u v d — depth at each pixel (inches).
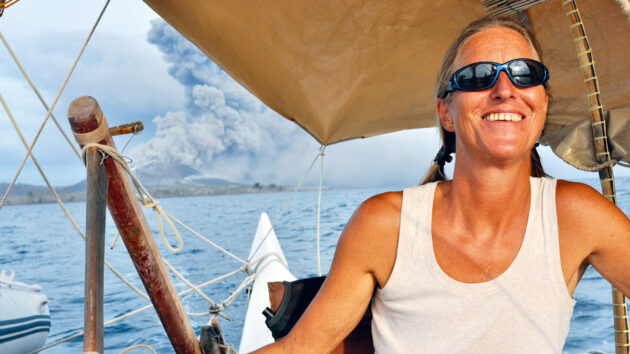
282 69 94.7
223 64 91.6
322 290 51.6
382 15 86.2
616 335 62.4
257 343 114.8
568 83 85.8
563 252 46.8
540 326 44.9
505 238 46.1
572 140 80.2
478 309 45.2
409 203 49.0
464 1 83.7
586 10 77.5
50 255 767.1
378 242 49.2
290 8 83.0
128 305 325.4
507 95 43.2
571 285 50.1
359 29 88.9
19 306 111.5
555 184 47.7
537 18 80.7
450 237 46.8
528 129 44.7
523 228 46.1
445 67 50.7
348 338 60.9
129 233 50.7
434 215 48.0
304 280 65.7
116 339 231.1
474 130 44.7
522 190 45.9
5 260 708.7
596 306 227.3
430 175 59.9
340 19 86.7
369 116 113.0
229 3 79.9
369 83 101.7
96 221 45.5
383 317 51.0
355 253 49.6
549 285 45.0
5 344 104.1
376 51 93.8
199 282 387.2
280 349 50.8
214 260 524.7
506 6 76.0
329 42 90.4
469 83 44.5
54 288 447.5
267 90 99.7
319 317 50.6
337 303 50.5
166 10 80.9
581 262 47.9
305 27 86.4
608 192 75.4
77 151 63.4
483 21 48.6
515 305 44.9
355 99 105.8
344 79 99.3
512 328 45.1
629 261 46.8
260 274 165.8
